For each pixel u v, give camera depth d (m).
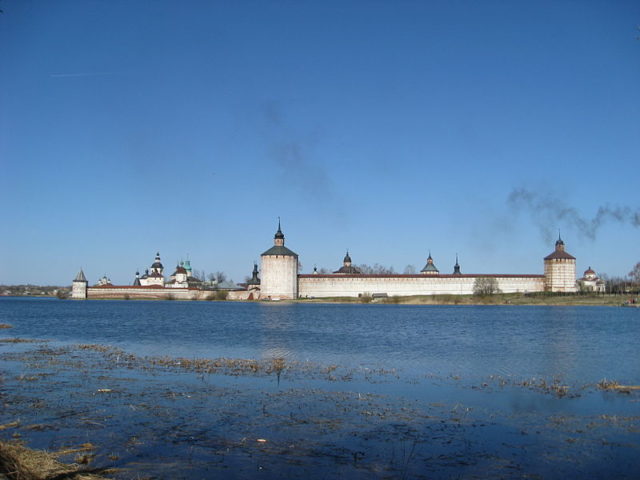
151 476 19.23
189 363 45.03
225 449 22.41
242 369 42.47
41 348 56.78
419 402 31.20
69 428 25.08
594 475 20.03
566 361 49.34
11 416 27.14
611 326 98.44
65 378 37.69
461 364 47.06
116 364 44.41
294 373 40.81
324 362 47.66
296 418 27.38
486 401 31.56
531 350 58.41
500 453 22.31
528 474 20.09
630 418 27.72
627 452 22.47
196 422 26.42
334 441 23.69
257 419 27.12
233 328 92.62
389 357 51.88
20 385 35.00
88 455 21.20
